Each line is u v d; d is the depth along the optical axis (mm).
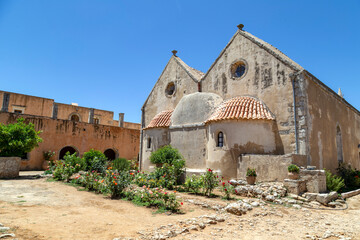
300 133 12875
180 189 12016
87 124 26969
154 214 7508
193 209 8242
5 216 6238
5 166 14695
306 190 10438
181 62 20734
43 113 31797
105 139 28234
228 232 6113
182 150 16594
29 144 16000
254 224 6934
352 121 22906
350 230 6820
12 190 10414
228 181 11891
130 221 6641
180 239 5422
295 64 14492
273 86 14359
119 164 18250
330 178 11531
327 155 15234
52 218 6434
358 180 15500
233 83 16344
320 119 15000
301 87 13219
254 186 10656
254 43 15656
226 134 13578
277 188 10180
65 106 34312
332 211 8969
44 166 22797
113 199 9602
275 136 13688
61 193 10305
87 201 8984
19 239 4707
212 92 17500
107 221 6496
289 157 10719
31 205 7762
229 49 17016
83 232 5504
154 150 18141
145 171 18031
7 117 21906
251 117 13148
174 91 20250
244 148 13031
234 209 7770
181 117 17250
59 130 24828
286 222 7355
